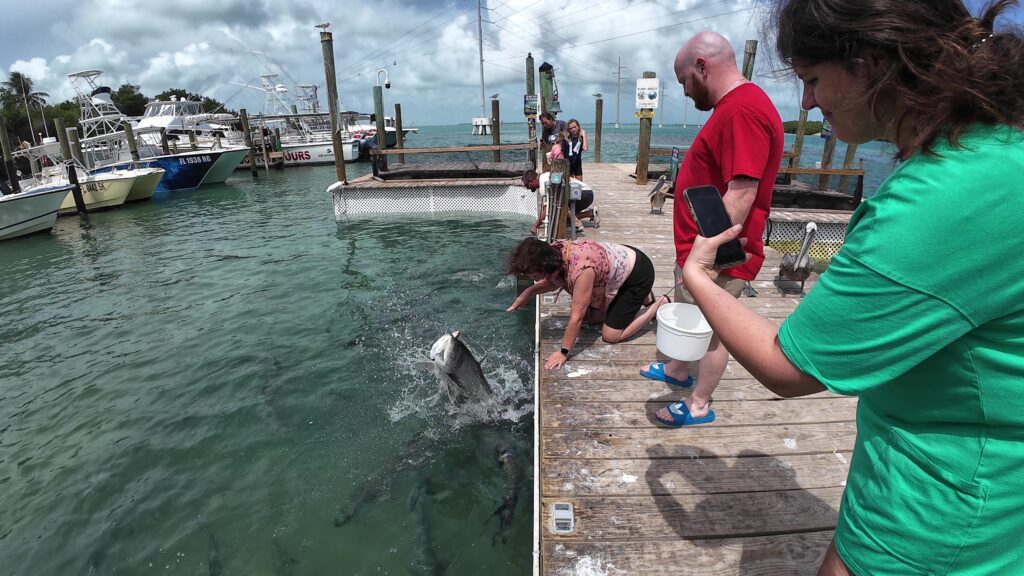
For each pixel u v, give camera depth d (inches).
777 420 118.9
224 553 118.5
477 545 116.0
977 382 30.5
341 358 207.8
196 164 842.8
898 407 35.6
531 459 143.8
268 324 245.3
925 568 35.2
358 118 1610.5
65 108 2054.6
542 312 183.5
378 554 115.5
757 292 197.0
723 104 90.0
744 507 94.0
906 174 31.9
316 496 134.1
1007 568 32.8
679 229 106.9
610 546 86.6
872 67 33.3
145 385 195.2
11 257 441.7
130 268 369.4
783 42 38.7
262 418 169.3
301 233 439.8
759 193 92.8
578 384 136.1
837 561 42.1
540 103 540.4
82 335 248.4
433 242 380.5
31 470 151.7
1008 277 27.8
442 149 487.8
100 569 117.3
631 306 145.3
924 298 29.5
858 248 32.5
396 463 144.7
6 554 123.3
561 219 255.0
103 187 663.1
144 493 139.1
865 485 38.7
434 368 162.9
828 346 33.9
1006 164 28.1
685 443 111.5
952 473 32.7
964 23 30.3
